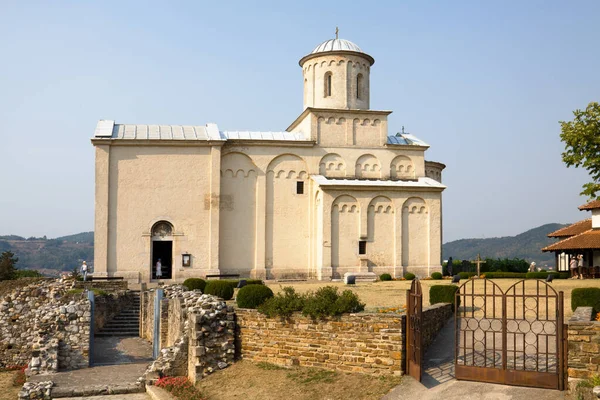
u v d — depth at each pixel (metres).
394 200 45.75
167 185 44.03
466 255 165.50
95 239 42.62
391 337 17.11
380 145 48.03
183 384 20.00
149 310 31.88
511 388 14.64
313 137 46.91
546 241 154.00
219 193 44.53
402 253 45.66
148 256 43.38
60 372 24.14
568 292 26.66
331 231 44.47
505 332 14.98
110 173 43.41
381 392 15.88
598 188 20.73
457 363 15.67
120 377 23.05
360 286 35.03
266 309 19.94
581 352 14.10
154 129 46.38
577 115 21.70
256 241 45.50
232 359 20.50
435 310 19.44
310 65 49.50
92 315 25.91
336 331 18.22
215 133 45.97
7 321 30.94
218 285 28.41
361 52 48.84
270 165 46.34
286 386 17.69
